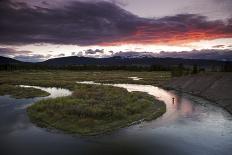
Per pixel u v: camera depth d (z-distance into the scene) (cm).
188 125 3591
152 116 4075
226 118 4038
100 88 7525
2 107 4806
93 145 2748
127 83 10788
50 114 3897
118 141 2880
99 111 3753
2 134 3102
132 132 3222
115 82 10988
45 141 2859
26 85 9425
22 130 3266
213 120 3891
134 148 2666
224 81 6762
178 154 2511
